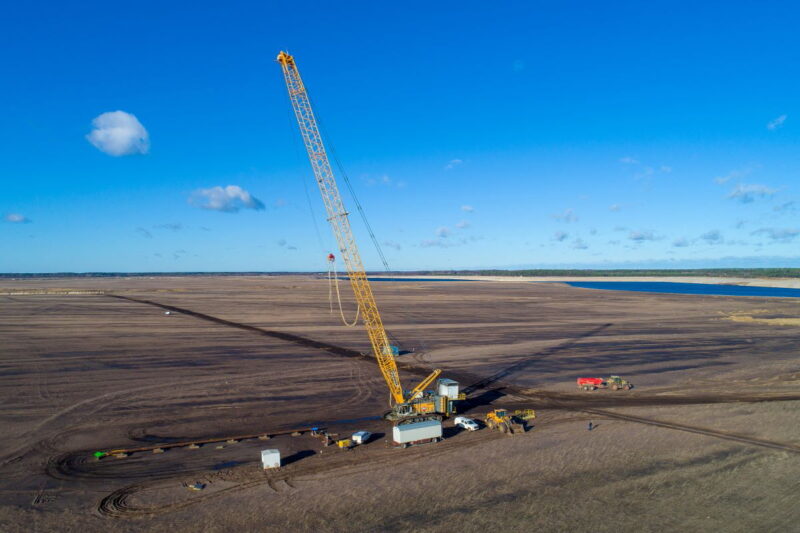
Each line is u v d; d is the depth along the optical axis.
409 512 29.03
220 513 28.86
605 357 75.88
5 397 52.09
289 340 88.38
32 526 27.30
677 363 71.88
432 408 46.66
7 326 100.25
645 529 27.22
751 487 32.31
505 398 54.03
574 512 29.05
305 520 28.09
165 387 56.62
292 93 51.31
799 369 67.88
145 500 30.39
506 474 34.28
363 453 38.06
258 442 40.31
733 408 49.94
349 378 61.78
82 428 43.25
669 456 37.50
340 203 51.41
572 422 45.66
